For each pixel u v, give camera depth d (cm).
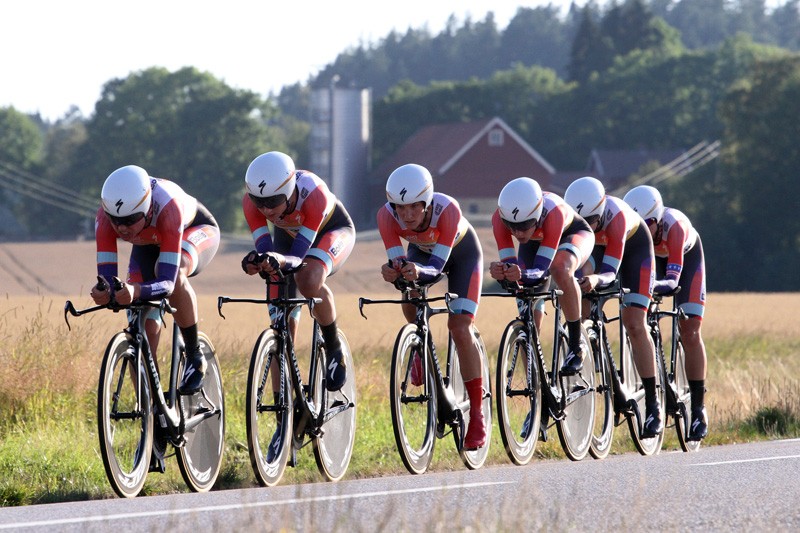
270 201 2261
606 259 2931
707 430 3478
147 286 2064
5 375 3198
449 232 2438
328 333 2389
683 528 1570
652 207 3186
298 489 1636
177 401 2192
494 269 2525
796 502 1781
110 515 1692
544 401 2738
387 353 5081
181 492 2331
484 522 1596
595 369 2959
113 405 2067
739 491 1888
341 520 1560
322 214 2327
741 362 5834
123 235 2131
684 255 3325
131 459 2145
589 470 2250
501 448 3056
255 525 1545
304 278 2327
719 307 11400
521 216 2583
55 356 3375
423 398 2447
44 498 2200
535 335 2712
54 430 2931
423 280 2386
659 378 3183
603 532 1532
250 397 2216
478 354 2559
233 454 2762
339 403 2467
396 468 2689
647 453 3133
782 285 19775
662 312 3238
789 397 3869
